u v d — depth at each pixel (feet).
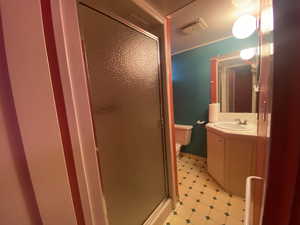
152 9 3.79
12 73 0.85
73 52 1.27
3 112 0.85
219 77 7.40
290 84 0.89
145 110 4.16
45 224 1.03
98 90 2.82
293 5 0.84
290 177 0.96
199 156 8.89
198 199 5.56
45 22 1.12
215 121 7.45
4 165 0.86
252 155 4.89
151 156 4.48
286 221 1.01
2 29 0.81
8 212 0.89
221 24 5.82
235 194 5.56
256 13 4.89
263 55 2.02
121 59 3.34
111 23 3.06
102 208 1.63
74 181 1.36
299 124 0.88
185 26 5.91
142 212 4.11
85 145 1.41
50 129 1.05
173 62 9.30
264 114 1.83
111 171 3.14
